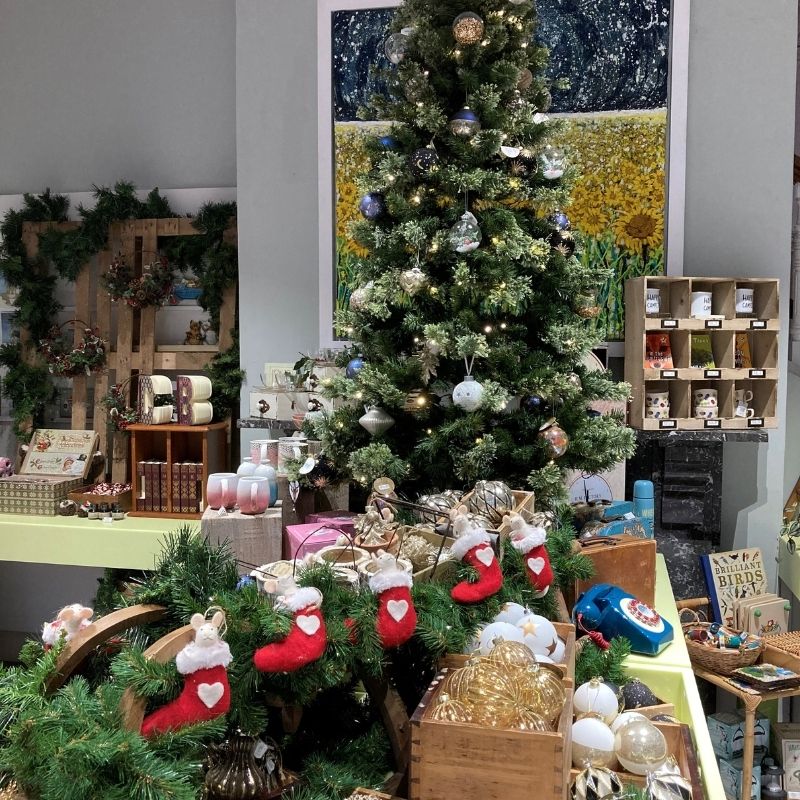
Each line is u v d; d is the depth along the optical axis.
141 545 3.36
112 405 3.81
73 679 1.18
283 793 1.41
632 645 2.22
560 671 1.49
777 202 3.29
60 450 3.88
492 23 2.42
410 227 2.37
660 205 3.34
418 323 2.46
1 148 4.30
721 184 3.32
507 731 1.22
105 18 4.16
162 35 4.12
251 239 3.64
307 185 3.58
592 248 3.38
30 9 4.22
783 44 3.24
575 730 1.63
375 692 1.52
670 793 1.45
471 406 2.31
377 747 1.63
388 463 2.41
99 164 4.21
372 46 3.46
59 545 3.42
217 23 4.07
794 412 3.95
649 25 3.29
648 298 3.20
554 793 1.21
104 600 3.60
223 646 1.16
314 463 2.51
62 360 3.97
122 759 1.01
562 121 2.62
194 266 3.94
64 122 4.23
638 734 1.59
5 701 1.10
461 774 1.25
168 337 4.07
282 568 1.55
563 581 2.17
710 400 3.21
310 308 3.62
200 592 1.42
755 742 3.07
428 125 2.41
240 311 3.67
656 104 3.31
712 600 3.24
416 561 1.78
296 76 3.55
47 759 1.01
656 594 2.76
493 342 2.53
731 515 3.41
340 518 2.47
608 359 3.41
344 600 1.41
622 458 2.73
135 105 4.16
